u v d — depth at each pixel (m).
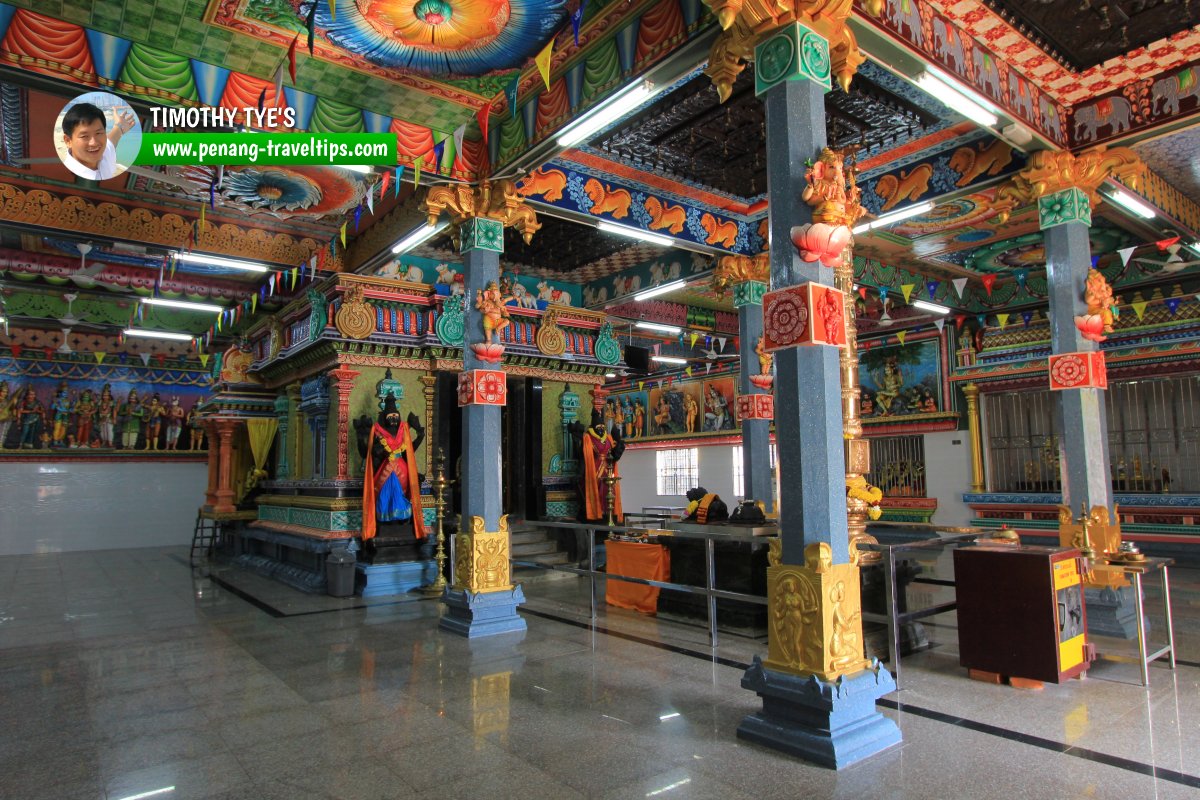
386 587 9.34
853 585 3.88
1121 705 4.43
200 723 4.38
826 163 3.84
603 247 10.65
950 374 14.51
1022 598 4.81
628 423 22.53
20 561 14.23
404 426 9.88
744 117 6.55
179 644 6.52
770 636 3.98
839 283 5.71
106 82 5.00
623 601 8.02
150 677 5.44
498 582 6.86
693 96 6.18
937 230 9.65
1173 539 11.51
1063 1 5.11
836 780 3.38
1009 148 6.79
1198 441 11.57
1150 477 12.04
